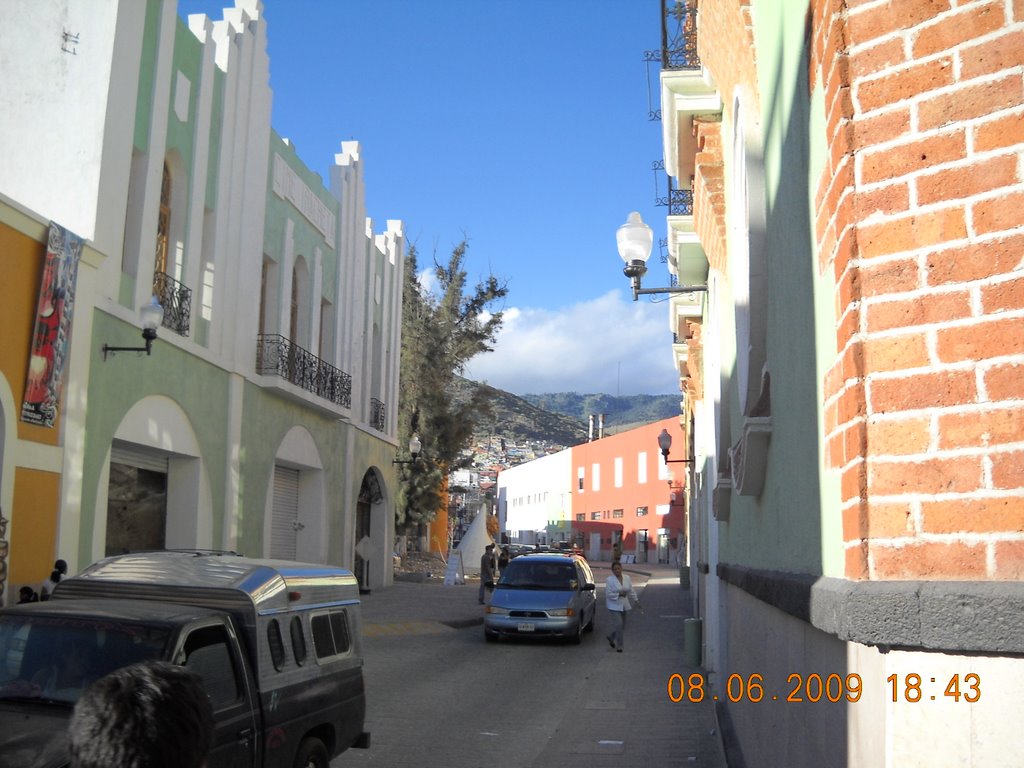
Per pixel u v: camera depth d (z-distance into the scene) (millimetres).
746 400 5113
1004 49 2449
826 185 2943
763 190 5125
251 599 5684
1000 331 2352
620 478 70562
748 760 6359
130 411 14578
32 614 5129
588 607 19531
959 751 2188
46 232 11977
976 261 2410
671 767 8320
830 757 3037
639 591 34375
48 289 11961
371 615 21812
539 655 16750
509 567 19891
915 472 2426
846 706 2760
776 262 4426
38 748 4234
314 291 23203
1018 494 2271
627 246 10484
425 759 8727
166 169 16422
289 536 22891
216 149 17828
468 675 14125
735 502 7297
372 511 30234
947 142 2498
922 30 2586
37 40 13820
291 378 21078
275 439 20750
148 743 1750
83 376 12977
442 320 40031
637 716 10789
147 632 4965
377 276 29922
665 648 17844
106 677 1889
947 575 2342
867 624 2307
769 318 4801
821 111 3041
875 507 2477
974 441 2350
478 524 43312
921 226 2506
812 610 2994
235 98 18578
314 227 23281
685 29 8727
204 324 17375
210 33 17375
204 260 17547
